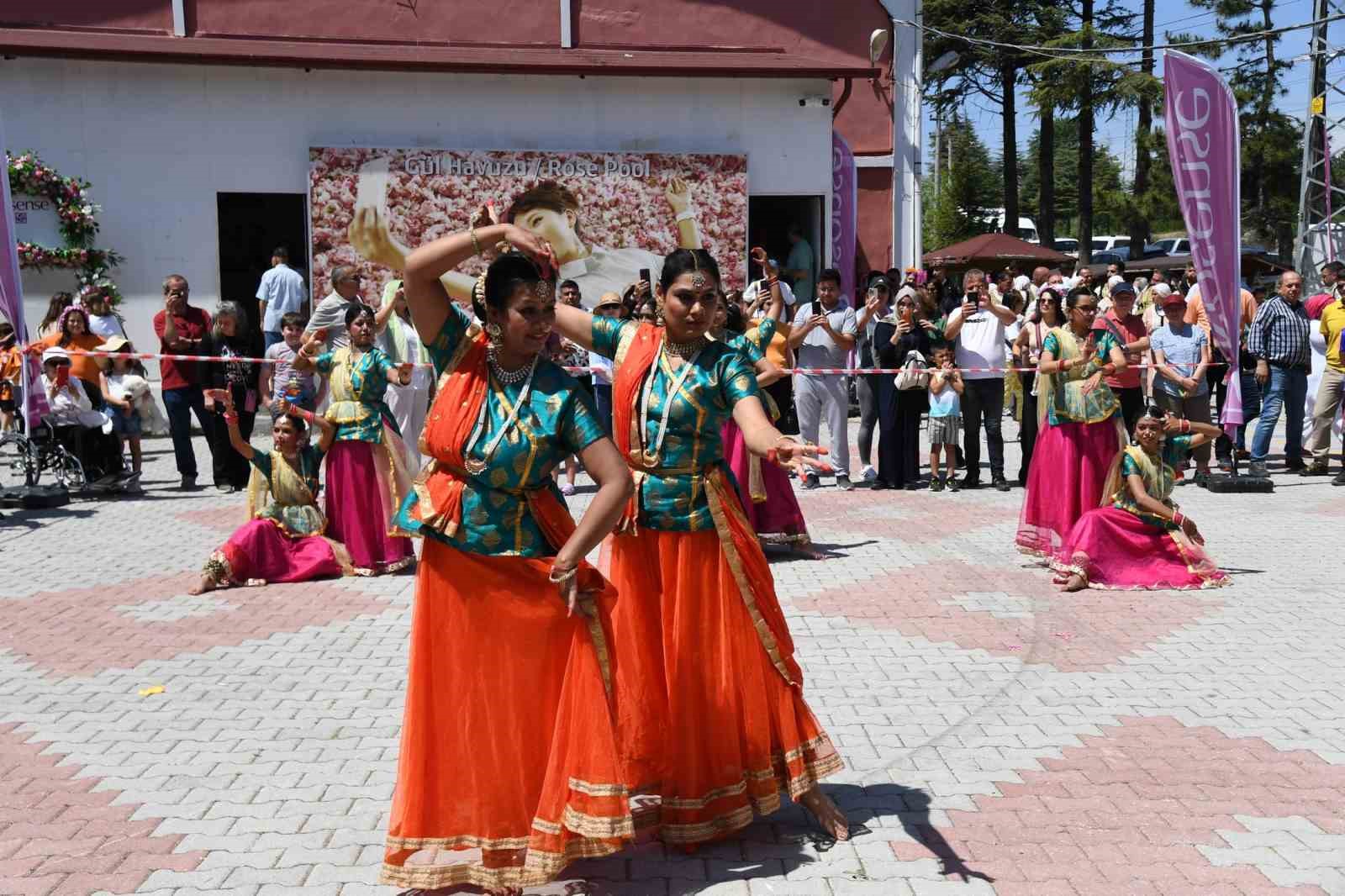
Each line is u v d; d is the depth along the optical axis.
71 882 4.02
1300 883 3.98
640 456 4.27
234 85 16.69
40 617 7.44
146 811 4.59
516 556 3.84
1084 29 34.06
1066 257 26.23
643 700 4.27
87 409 11.97
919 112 20.19
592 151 17.61
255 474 8.57
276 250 15.99
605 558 4.81
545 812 3.80
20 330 11.55
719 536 4.25
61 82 16.22
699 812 4.17
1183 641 6.79
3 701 5.88
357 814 4.56
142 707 5.78
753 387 4.20
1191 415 12.17
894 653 6.61
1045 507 8.54
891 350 12.30
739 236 17.98
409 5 17.70
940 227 50.16
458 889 3.99
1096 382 8.30
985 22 35.16
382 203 17.02
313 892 3.95
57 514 11.06
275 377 11.77
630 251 17.77
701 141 17.98
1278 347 12.41
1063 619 7.28
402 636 7.01
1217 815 4.52
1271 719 5.54
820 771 4.32
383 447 8.65
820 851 4.25
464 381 3.82
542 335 3.74
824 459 3.80
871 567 8.70
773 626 4.29
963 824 4.46
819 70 17.78
